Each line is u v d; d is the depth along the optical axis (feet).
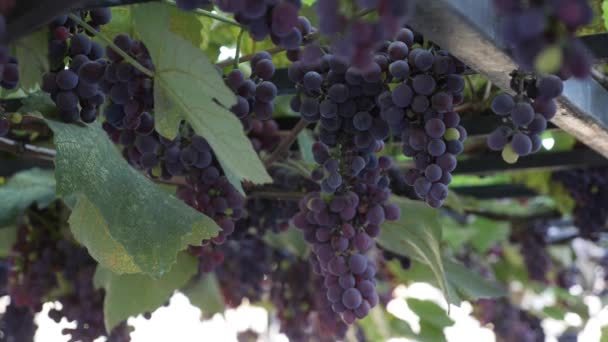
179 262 3.79
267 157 3.60
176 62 2.31
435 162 2.52
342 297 2.71
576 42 1.35
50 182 4.03
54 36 2.45
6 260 4.83
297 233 4.64
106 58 2.61
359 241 2.77
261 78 2.72
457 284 4.25
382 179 2.90
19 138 3.93
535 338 6.18
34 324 4.68
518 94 2.37
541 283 6.35
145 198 2.58
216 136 2.45
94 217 2.65
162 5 2.25
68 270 4.19
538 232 6.10
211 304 4.88
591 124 3.02
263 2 1.75
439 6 2.09
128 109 2.50
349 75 2.57
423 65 2.43
